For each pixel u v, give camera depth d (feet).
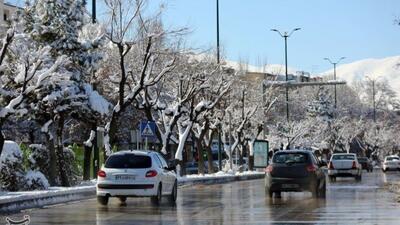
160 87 152.76
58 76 98.94
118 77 147.54
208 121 175.11
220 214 68.90
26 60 91.40
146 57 125.90
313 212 70.13
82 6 117.29
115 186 81.30
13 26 91.71
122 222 61.41
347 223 58.65
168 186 86.28
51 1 114.11
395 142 467.52
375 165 395.75
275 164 93.71
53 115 112.68
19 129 160.76
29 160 110.52
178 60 156.46
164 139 153.07
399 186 125.39
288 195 101.76
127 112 202.90
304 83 194.39
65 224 59.93
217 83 179.32
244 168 242.78
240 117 221.05
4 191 92.48
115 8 122.62
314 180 92.17
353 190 112.47
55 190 95.20
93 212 72.59
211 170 192.03
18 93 98.22
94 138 122.83
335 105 390.01
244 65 242.78
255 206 79.51
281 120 293.02
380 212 69.41
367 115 477.36
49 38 113.19
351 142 412.98
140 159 82.64
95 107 116.47
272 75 265.54
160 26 137.08
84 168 123.03
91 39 119.34
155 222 61.16
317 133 332.19
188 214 69.31
